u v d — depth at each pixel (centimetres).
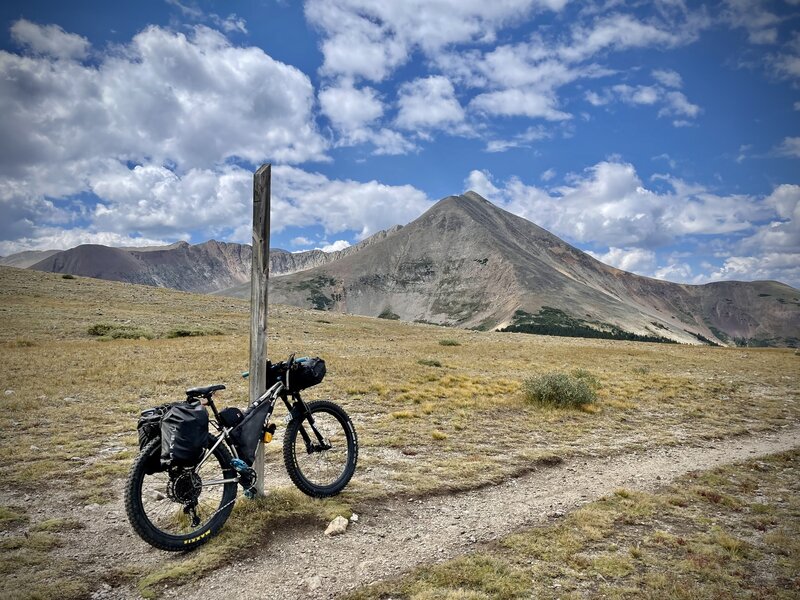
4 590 440
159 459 542
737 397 2150
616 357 4103
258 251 655
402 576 497
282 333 5366
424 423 1278
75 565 502
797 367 3700
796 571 542
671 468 1009
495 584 483
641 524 675
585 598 465
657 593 478
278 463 886
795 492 871
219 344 3431
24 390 1506
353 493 734
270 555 538
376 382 1877
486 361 3241
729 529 671
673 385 2356
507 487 820
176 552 537
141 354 2617
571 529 639
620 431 1353
